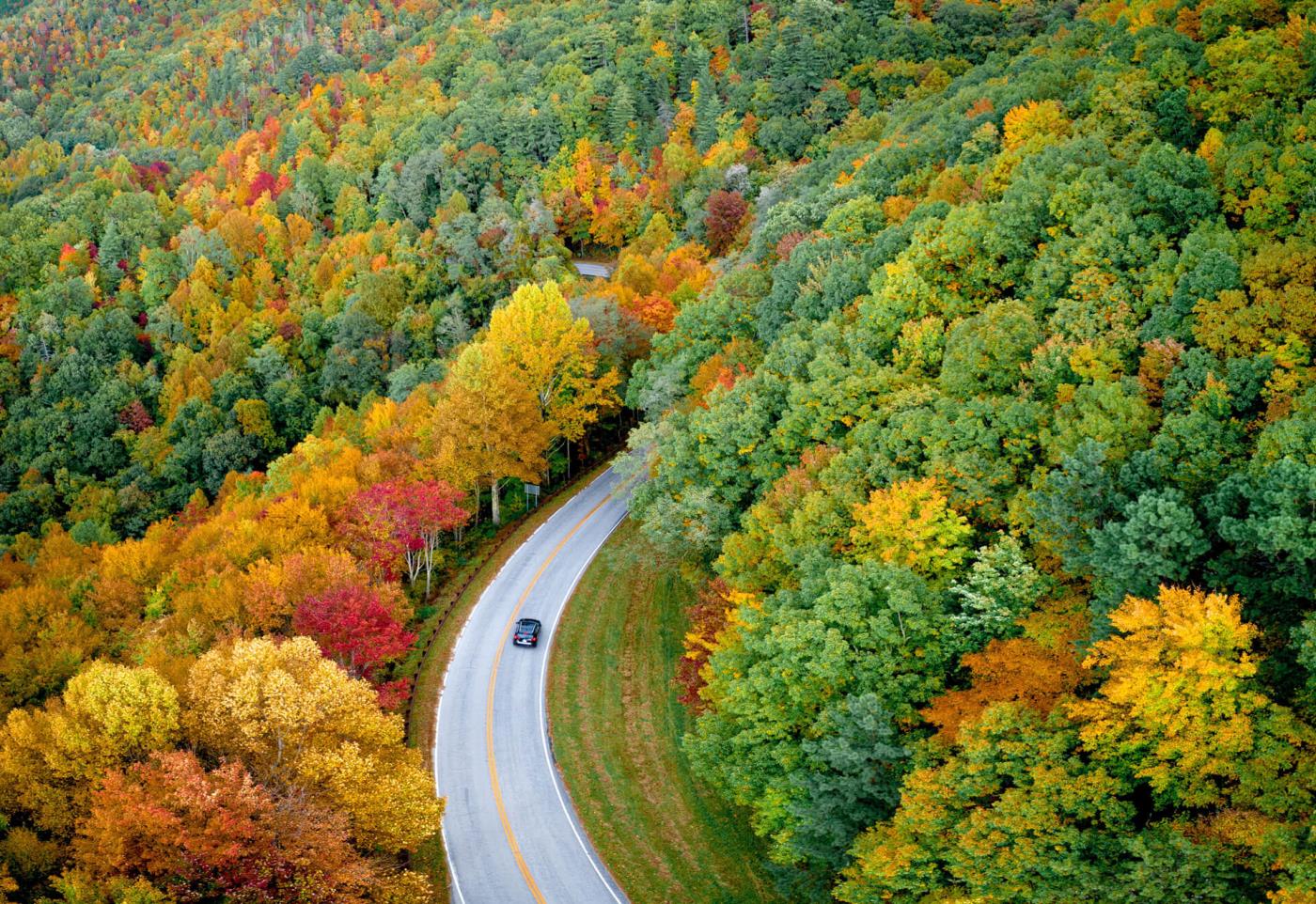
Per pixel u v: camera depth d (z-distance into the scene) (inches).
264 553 1915.6
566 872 1326.3
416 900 1160.2
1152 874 839.1
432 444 2272.4
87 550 2829.7
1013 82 2778.1
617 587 2030.0
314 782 1157.1
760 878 1285.7
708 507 1694.1
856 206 2327.8
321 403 3708.2
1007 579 1151.0
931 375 1674.5
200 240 4475.9
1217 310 1355.8
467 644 1857.8
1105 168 1835.6
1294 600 974.4
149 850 1022.4
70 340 4069.9
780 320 2128.4
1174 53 2172.7
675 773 1493.6
